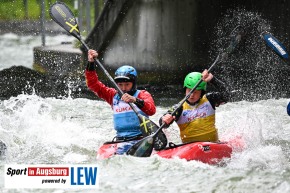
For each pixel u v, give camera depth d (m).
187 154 25.56
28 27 100.19
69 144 30.94
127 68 28.50
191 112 27.80
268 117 37.62
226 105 42.38
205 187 21.12
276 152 27.95
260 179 21.48
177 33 63.75
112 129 35.69
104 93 29.50
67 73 63.50
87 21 70.69
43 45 73.19
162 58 63.94
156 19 63.31
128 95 27.78
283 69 58.06
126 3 59.31
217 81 28.00
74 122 36.84
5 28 104.25
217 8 62.31
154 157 25.17
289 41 58.81
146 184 21.70
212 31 62.97
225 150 26.69
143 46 63.53
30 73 66.25
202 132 27.69
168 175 22.72
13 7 103.50
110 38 61.22
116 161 24.70
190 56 63.78
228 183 21.34
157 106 49.03
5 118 35.06
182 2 63.09
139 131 28.39
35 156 28.42
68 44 75.12
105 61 62.31
